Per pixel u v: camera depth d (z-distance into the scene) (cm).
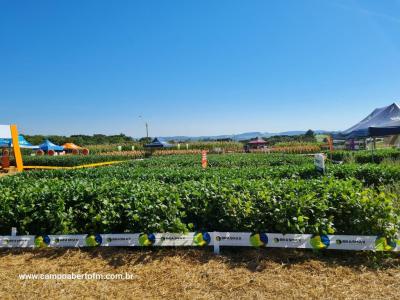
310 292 413
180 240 555
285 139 5806
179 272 483
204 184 655
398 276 445
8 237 609
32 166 2664
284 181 681
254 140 5116
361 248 500
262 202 556
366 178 992
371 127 1367
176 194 586
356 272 460
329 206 535
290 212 527
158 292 433
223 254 536
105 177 1036
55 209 611
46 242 600
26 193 657
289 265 487
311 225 517
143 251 563
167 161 1906
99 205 617
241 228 554
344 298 398
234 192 592
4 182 915
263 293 417
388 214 505
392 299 393
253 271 475
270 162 1734
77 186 672
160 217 572
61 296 432
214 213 582
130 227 585
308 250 530
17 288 457
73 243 592
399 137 2609
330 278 446
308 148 4078
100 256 552
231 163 1747
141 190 637
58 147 3953
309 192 567
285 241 521
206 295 419
